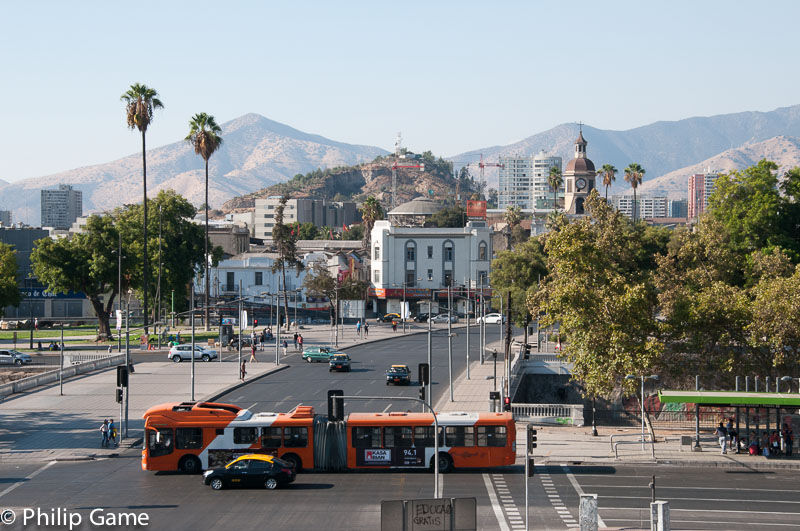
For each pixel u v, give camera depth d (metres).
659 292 77.50
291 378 85.62
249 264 164.38
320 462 49.75
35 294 160.75
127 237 133.62
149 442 49.38
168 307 145.75
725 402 54.94
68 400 72.75
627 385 60.88
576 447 57.00
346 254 180.50
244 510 41.16
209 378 84.88
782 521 39.56
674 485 46.84
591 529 36.19
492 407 61.34
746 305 65.69
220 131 129.25
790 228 95.38
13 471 50.09
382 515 32.44
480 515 40.47
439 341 121.12
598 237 86.19
